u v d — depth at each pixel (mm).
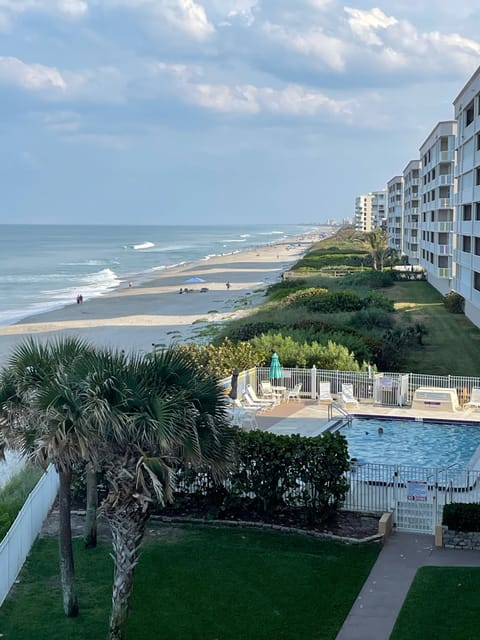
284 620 13734
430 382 32875
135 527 11984
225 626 13539
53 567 16125
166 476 11625
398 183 139875
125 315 71375
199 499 19125
